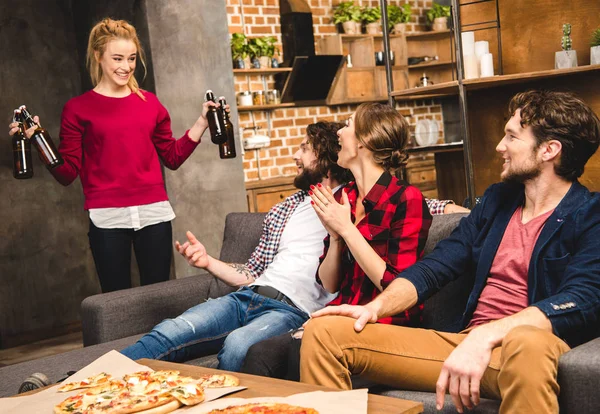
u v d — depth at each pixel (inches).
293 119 281.1
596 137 68.3
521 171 69.4
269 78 272.2
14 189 182.1
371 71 297.4
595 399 52.1
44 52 185.9
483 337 59.4
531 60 146.4
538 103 68.8
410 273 73.0
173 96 163.6
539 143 68.4
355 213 84.4
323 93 281.1
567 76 142.1
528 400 53.4
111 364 71.1
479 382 58.1
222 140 121.7
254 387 60.2
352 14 293.9
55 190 189.6
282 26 274.2
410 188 80.4
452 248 75.4
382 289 76.7
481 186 160.2
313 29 286.4
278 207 102.0
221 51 175.0
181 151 126.1
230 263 105.4
